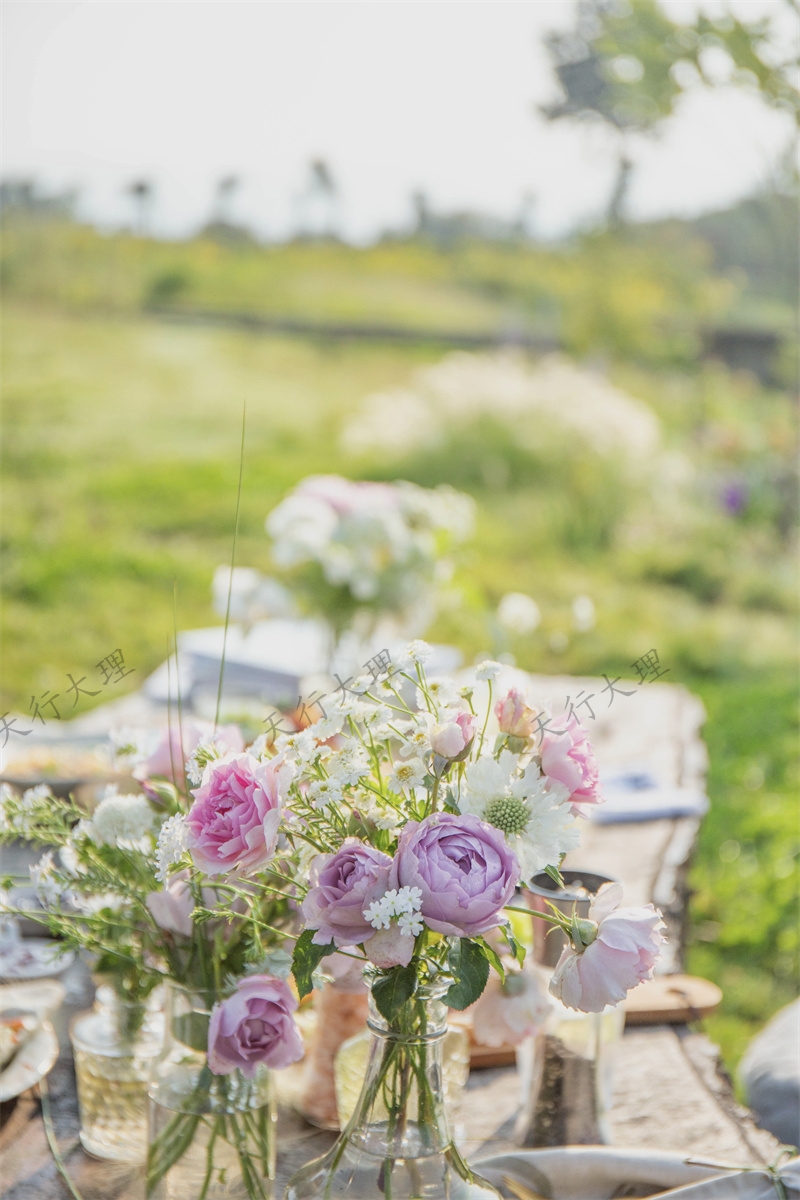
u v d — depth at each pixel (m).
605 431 9.27
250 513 9.30
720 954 3.31
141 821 0.98
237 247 15.57
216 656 2.68
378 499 2.63
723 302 13.00
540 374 10.18
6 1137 1.12
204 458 10.45
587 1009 0.78
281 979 0.91
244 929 0.93
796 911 3.51
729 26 6.32
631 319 13.08
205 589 7.89
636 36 6.76
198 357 13.60
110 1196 1.03
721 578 8.48
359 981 0.93
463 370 10.05
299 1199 0.88
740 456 9.91
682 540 8.94
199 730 1.02
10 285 13.98
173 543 8.68
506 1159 1.03
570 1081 1.08
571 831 0.78
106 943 1.00
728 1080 1.25
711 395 11.66
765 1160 1.11
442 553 2.72
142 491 9.56
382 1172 0.85
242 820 0.79
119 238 14.81
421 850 0.75
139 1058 1.08
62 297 14.09
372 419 10.20
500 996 1.06
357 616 2.59
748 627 7.75
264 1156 0.94
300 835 0.83
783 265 10.80
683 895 1.82
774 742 4.88
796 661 7.21
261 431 11.45
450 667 2.76
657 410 11.73
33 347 13.09
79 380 12.30
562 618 7.33
